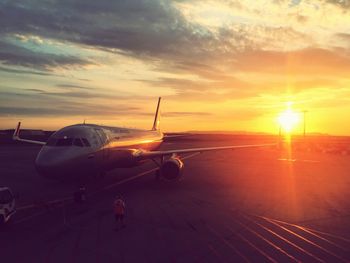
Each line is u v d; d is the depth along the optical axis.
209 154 76.44
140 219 19.81
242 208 23.19
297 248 15.39
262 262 13.66
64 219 19.62
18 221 19.20
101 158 27.50
